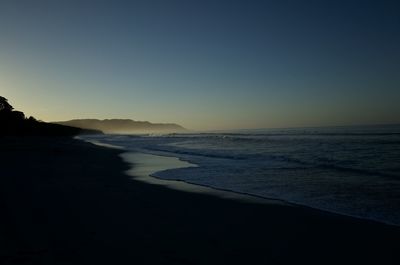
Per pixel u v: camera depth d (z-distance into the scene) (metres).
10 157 29.00
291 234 8.05
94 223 8.67
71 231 7.97
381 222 8.96
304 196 12.34
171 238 7.65
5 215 9.40
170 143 56.59
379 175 16.58
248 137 66.31
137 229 8.25
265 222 9.05
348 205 10.84
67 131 130.00
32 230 8.01
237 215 9.76
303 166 20.66
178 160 27.14
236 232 8.16
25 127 90.94
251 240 7.61
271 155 28.02
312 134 68.81
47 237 7.50
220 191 13.58
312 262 6.42
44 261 6.17
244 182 15.66
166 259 6.43
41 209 10.06
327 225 8.77
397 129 78.00
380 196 12.04
